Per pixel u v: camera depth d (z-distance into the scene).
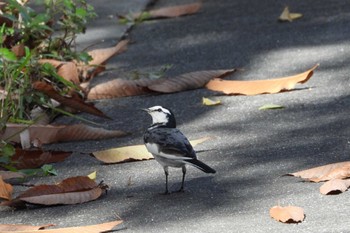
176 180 10.37
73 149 11.58
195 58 14.98
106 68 14.70
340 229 8.72
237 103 12.80
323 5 17.27
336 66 13.98
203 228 8.98
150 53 15.42
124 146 11.57
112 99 13.38
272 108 12.46
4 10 13.09
